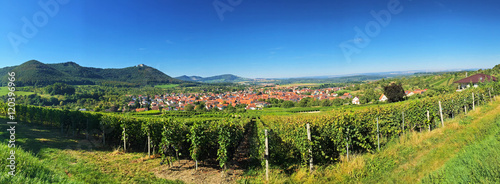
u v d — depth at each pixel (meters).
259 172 8.43
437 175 5.79
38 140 11.15
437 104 14.07
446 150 7.86
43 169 6.06
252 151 11.14
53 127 17.30
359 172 7.39
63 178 6.18
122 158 10.16
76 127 15.38
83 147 11.45
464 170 5.29
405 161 7.89
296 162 9.12
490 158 5.29
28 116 18.06
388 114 11.91
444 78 92.56
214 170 8.81
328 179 7.34
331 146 9.57
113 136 13.66
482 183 4.59
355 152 9.49
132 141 13.19
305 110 59.31
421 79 107.88
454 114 15.89
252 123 28.70
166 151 9.59
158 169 8.72
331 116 11.53
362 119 10.84
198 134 9.09
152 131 10.87
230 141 9.47
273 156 9.18
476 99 18.80
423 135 10.52
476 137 8.24
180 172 8.48
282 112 57.94
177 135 9.74
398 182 6.36
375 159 8.33
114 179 7.41
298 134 8.84
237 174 8.33
